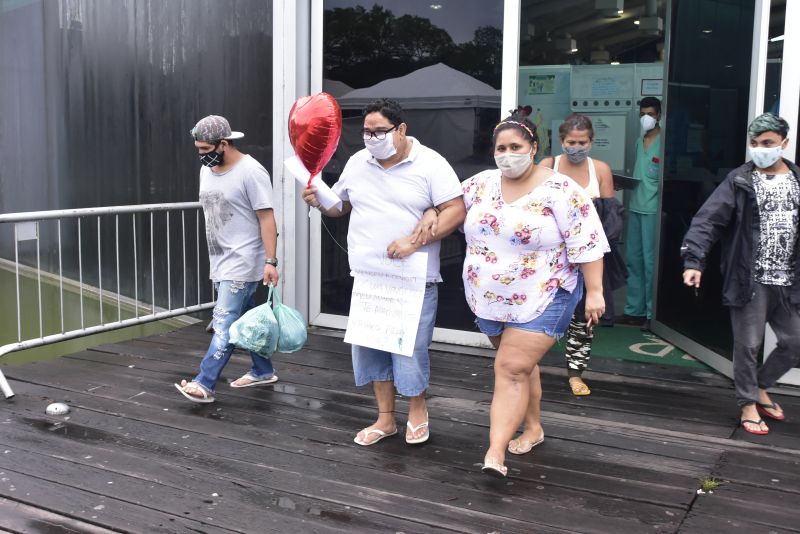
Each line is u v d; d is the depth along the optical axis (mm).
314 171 3678
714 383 4688
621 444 3766
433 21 5297
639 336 5789
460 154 5293
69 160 7336
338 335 5773
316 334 5789
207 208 4301
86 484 3318
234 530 2943
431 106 5355
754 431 3896
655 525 2988
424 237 3410
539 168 3217
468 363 5105
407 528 2965
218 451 3676
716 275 4871
